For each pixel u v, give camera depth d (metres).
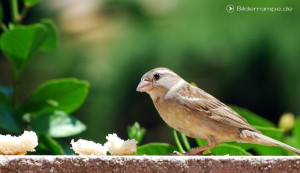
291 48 13.26
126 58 13.66
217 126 6.88
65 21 14.46
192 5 13.74
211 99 7.02
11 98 7.61
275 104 14.04
